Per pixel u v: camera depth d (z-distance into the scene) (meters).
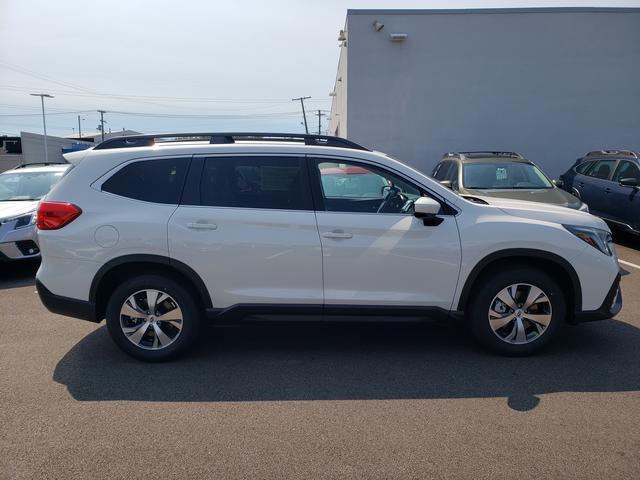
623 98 15.28
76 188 4.41
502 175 8.67
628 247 9.62
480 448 3.15
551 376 4.16
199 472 2.94
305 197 4.39
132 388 4.01
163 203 4.37
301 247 4.30
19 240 7.54
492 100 15.41
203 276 4.32
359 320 4.42
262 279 4.35
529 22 15.06
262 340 5.04
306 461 3.03
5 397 3.86
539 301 4.43
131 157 4.45
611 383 4.03
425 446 3.18
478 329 4.48
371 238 4.31
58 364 4.47
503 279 4.38
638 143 15.46
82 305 4.38
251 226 4.31
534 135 15.50
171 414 3.60
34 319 5.71
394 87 15.42
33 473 2.94
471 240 4.31
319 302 4.36
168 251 4.29
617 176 9.65
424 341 4.97
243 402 3.77
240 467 2.98
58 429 3.41
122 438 3.29
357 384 4.06
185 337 4.44
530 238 4.30
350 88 15.46
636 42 15.04
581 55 15.15
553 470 2.93
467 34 15.16
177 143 4.66
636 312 5.77
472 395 3.85
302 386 4.03
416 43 15.23
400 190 4.50
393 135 15.59
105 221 4.31
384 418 3.53
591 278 4.38
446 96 15.42
